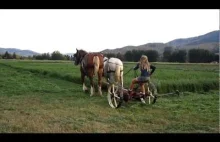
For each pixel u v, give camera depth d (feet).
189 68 122.52
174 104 39.86
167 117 32.35
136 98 38.96
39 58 345.10
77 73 87.61
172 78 69.51
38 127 27.50
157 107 37.65
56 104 40.47
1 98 45.80
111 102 39.09
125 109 36.73
